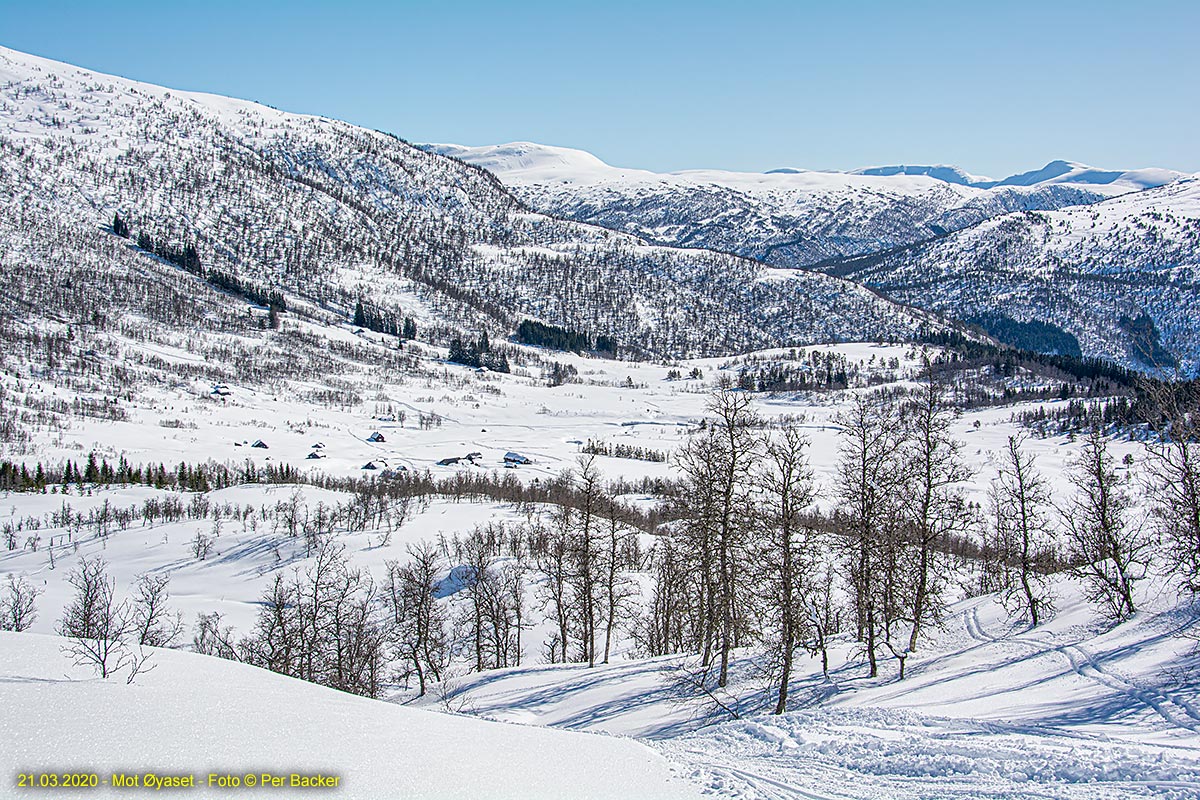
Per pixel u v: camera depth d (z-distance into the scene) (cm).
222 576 9538
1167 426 2883
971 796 1330
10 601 6919
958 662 3127
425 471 18650
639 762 1441
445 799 1082
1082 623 3297
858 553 3484
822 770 1538
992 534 6109
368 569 9112
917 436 3597
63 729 1182
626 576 7256
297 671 5038
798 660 4006
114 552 10688
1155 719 1830
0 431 17750
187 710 1362
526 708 4100
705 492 3412
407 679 5953
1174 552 3158
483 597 6444
